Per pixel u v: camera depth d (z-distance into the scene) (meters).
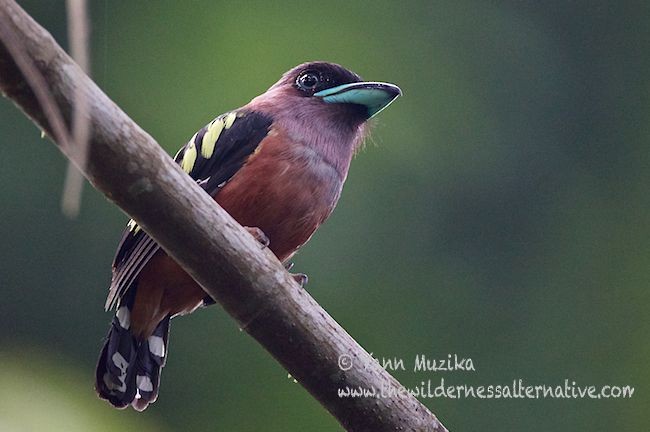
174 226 6.03
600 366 13.21
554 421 12.70
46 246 12.69
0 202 12.73
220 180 8.03
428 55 14.08
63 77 5.46
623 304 13.52
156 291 7.89
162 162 5.89
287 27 13.73
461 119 13.98
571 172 14.26
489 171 13.86
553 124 14.43
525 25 14.54
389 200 13.37
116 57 13.48
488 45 14.39
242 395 11.90
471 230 13.65
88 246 12.68
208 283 6.29
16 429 9.61
